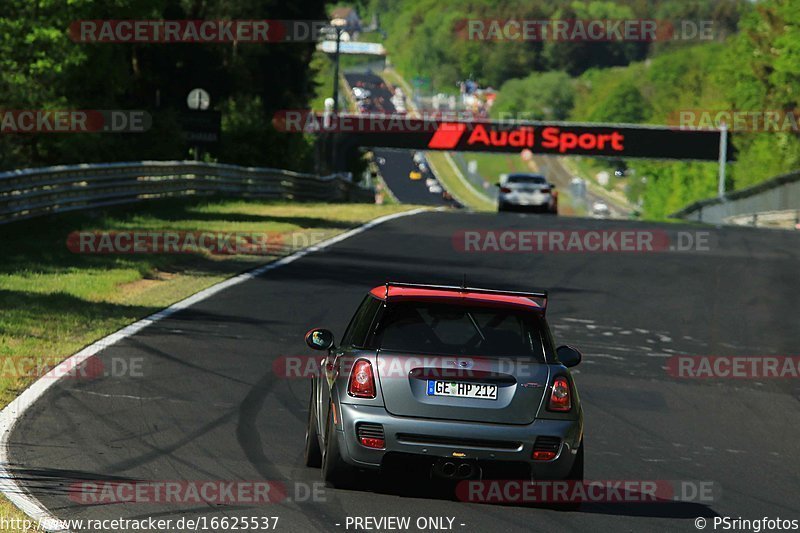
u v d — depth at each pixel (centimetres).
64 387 4347
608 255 10650
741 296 8638
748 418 4903
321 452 3375
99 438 3634
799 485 3800
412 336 3117
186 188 13588
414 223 13150
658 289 8750
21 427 3706
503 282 8588
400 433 3017
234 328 5962
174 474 3256
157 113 16638
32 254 8100
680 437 4409
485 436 3017
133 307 6375
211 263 8619
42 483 3059
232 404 4288
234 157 19888
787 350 6681
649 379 5591
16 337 5238
